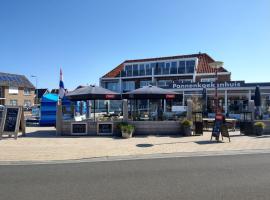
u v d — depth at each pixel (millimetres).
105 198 5887
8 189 6559
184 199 5789
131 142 13750
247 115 18312
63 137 15562
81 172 8148
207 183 6922
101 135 16266
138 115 19531
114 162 9586
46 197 5977
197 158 10172
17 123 15180
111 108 40438
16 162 9672
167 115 19938
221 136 15344
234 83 31141
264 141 13938
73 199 5844
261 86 30094
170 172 8070
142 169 8469
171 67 48250
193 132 16328
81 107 25766
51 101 22781
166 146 12594
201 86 32688
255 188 6492
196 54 49062
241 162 9375
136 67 51156
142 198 5871
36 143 13461
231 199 5770
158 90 17344
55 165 9172
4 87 59844
